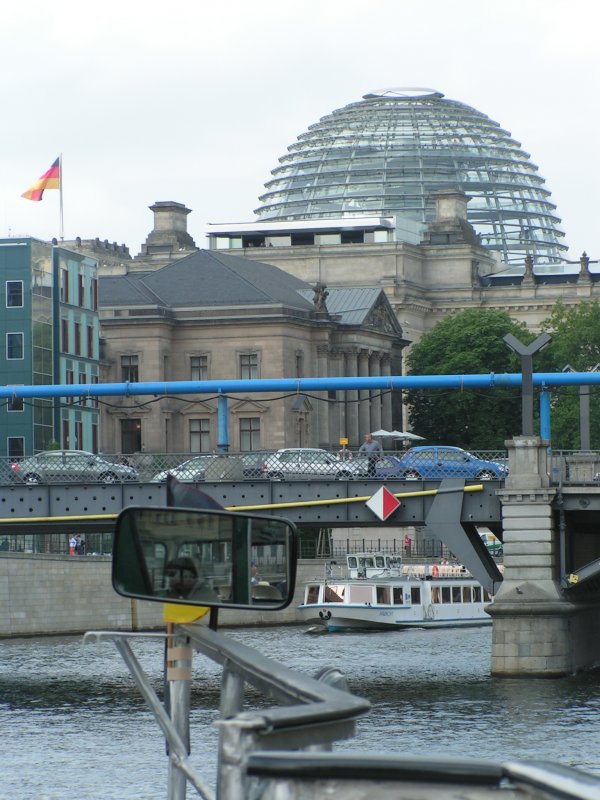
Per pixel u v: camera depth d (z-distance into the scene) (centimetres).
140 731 9706
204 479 13462
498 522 13438
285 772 1257
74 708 11156
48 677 13862
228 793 1343
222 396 14350
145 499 13225
